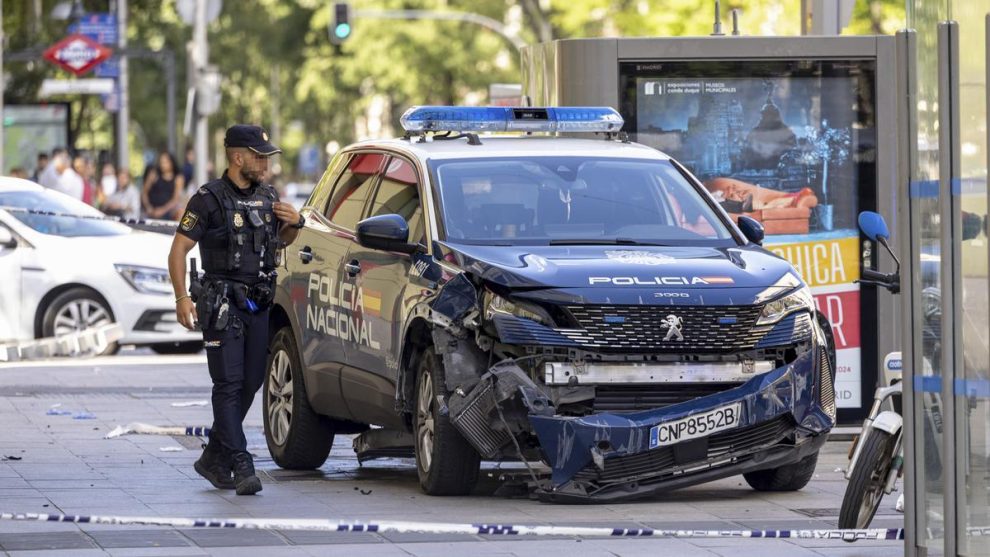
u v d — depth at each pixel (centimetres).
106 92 6812
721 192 2519
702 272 1895
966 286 1359
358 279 2086
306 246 2261
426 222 2003
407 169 2120
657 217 2066
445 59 10719
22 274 3656
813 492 2014
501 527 1530
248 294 1992
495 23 9050
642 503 1917
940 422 1398
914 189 1398
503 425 1834
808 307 1922
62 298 3662
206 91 6444
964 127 1351
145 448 2348
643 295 1839
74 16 7981
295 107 13525
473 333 1883
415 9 10925
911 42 1395
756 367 1875
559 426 1797
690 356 1858
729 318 1855
